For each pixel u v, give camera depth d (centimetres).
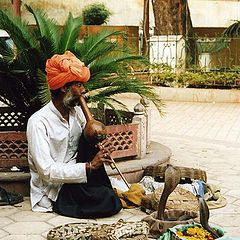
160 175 577
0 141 550
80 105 500
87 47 593
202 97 1372
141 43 1549
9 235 450
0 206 519
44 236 449
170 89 1398
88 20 2058
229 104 1328
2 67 586
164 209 450
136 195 520
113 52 612
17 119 689
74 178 481
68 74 485
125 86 591
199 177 568
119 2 2172
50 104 505
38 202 509
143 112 616
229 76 1413
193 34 1689
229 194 567
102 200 489
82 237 428
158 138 885
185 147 810
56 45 575
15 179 541
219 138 896
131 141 602
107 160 484
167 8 1565
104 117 667
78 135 511
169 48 1494
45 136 493
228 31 1684
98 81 588
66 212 493
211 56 1612
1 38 617
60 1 2150
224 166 689
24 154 554
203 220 414
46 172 486
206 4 2091
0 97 632
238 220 491
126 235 413
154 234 437
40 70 548
